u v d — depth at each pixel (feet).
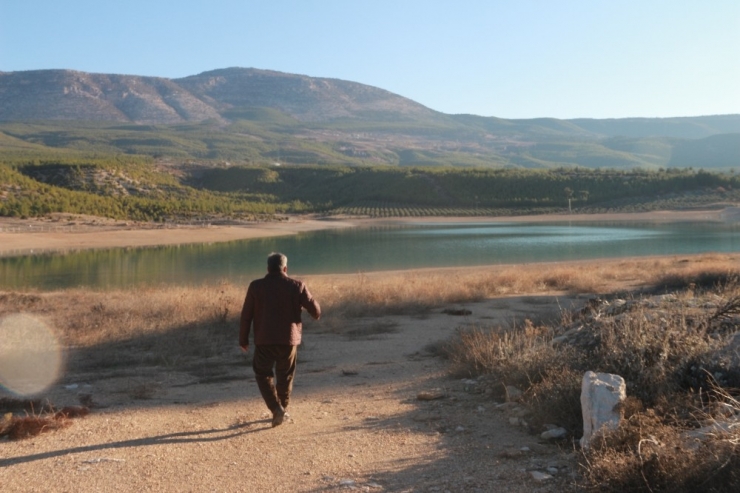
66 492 15.06
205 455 17.60
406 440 18.53
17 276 127.13
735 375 18.11
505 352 25.54
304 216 432.25
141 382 27.71
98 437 19.35
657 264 97.30
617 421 16.05
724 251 159.12
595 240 211.00
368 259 155.84
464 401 22.81
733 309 22.53
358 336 39.60
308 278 95.91
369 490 14.84
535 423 19.07
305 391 25.86
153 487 15.33
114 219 310.45
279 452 17.76
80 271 137.08
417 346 35.86
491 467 16.01
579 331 25.52
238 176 645.51
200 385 27.27
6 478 15.97
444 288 61.41
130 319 45.60
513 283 70.28
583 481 14.42
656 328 21.38
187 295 56.44
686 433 15.05
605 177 505.66
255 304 20.52
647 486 13.03
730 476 12.50
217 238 253.44
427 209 471.62
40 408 22.81
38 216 284.61
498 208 465.47
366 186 560.20
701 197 441.68
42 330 42.80
